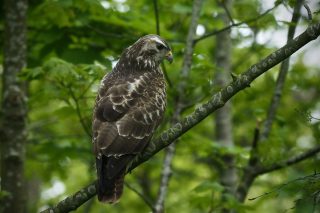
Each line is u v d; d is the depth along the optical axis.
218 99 9.42
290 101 20.03
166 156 13.41
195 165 23.70
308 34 8.83
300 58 20.39
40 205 24.69
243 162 15.56
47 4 14.16
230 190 15.05
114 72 11.27
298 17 13.23
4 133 13.84
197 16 14.11
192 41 13.95
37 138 17.86
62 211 9.69
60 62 12.17
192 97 14.91
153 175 22.28
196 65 13.97
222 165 15.30
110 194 9.15
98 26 15.10
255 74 9.21
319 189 8.80
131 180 23.34
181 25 18.27
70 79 12.15
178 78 13.70
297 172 15.02
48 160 17.91
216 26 17.59
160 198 12.88
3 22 15.75
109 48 15.16
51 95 12.84
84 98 12.45
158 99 10.40
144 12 17.30
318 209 9.70
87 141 17.84
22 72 12.87
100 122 9.71
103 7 14.17
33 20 15.36
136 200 24.44
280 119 15.92
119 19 14.91
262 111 15.01
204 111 9.51
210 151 15.41
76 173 25.70
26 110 14.09
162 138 9.74
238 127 21.78
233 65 20.09
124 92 10.14
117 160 9.37
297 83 18.91
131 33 15.30
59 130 21.42
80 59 14.61
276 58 9.09
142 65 11.27
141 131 9.80
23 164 13.95
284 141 16.09
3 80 14.06
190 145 15.53
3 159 13.86
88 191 9.56
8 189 13.76
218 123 18.23
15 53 14.03
